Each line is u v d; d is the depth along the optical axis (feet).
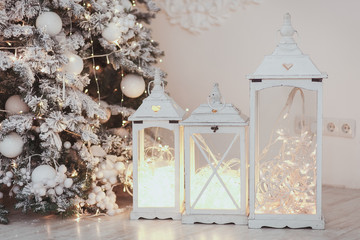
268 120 9.44
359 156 10.78
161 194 9.01
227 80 12.23
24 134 8.89
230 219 8.65
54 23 8.81
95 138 9.07
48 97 8.72
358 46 10.64
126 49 9.66
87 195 9.11
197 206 8.77
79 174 9.06
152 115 8.80
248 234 8.16
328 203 9.87
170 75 12.84
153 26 12.92
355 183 10.90
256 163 8.68
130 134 10.31
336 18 10.88
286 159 8.65
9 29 8.60
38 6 8.80
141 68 10.03
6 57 8.43
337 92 10.97
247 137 9.59
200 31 12.44
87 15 9.25
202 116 8.59
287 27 8.29
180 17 12.60
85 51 9.67
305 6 11.23
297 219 8.40
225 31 12.17
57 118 8.62
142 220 8.96
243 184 8.63
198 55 12.51
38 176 8.62
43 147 8.84
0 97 9.42
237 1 11.95
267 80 8.30
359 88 10.69
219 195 8.74
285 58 8.24
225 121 8.51
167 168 8.97
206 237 8.05
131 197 10.38
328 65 11.03
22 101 9.13
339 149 11.03
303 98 8.65
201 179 8.75
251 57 11.90
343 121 10.92
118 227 8.61
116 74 10.55
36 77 9.00
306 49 11.27
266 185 8.60
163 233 8.28
